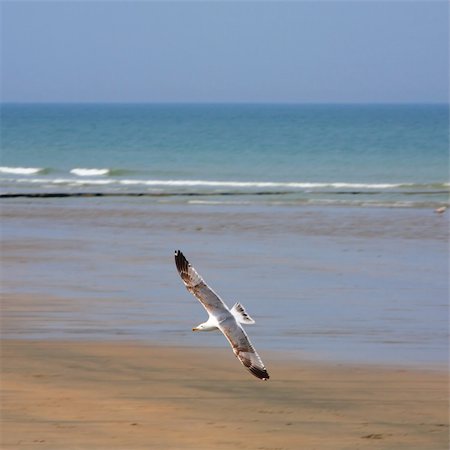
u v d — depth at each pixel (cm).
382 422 2455
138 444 2278
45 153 15175
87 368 2958
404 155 14038
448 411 2550
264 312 3775
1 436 2330
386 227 6247
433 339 3353
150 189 9006
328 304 3919
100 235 5903
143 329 3481
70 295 4075
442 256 5134
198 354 3130
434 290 4219
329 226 6288
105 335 3388
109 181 10075
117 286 4278
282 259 5025
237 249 5350
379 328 3512
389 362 3047
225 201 7881
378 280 4450
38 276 4516
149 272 4628
